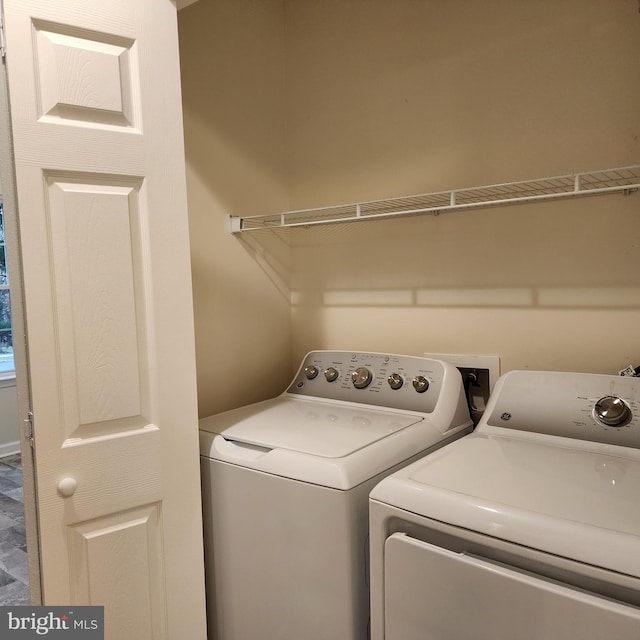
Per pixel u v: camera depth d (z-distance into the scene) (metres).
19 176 1.16
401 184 1.94
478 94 1.76
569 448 1.32
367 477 1.27
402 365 1.76
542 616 0.90
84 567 1.29
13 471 3.85
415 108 1.89
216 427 1.60
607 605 0.84
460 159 1.81
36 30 1.18
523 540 0.94
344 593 1.23
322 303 2.18
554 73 1.62
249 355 2.07
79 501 1.27
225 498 1.47
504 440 1.39
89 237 1.25
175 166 1.36
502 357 1.76
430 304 1.90
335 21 2.05
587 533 0.89
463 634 1.00
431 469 1.18
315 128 2.14
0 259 4.17
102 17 1.24
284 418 1.65
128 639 1.35
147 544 1.37
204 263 1.89
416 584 1.06
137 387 1.33
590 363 1.61
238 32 2.00
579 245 1.61
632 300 1.54
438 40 1.83
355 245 2.07
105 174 1.27
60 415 1.24
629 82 1.50
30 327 1.19
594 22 1.54
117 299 1.30
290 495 1.31
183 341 1.39
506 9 1.69
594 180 1.54
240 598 1.46
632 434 1.28
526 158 1.68
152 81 1.32
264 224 2.12
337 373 1.88
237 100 2.00
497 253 1.75
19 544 2.74
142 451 1.34
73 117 1.23
